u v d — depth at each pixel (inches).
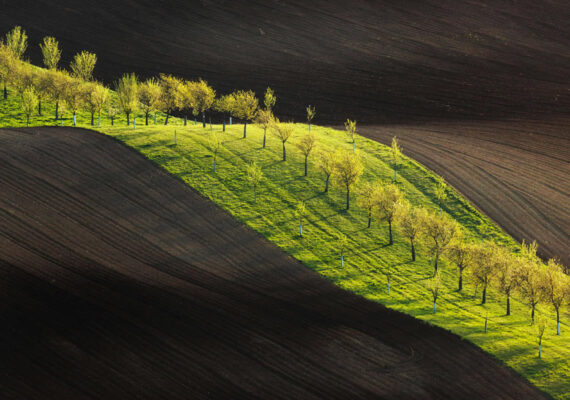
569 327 3085.6
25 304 2699.3
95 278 2972.4
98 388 2257.6
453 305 3184.1
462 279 3435.0
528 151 5251.0
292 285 3181.6
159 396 2244.1
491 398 2384.4
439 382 2456.9
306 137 4409.5
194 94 5157.5
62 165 4040.4
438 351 2674.7
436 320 2960.1
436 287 3112.7
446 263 3612.2
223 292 3024.1
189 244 3437.5
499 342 2795.3
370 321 2893.7
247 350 2566.4
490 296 3341.5
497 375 2534.5
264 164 4397.1
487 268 3211.1
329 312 2947.8
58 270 2992.1
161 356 2471.7
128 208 3686.0
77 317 2657.5
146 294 2903.5
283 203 3981.3
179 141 4552.2
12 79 5388.8
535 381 2511.1
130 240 3383.4
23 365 2340.1
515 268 3137.3
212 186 4050.2
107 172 4035.4
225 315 2815.0
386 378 2456.9
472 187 4493.1
